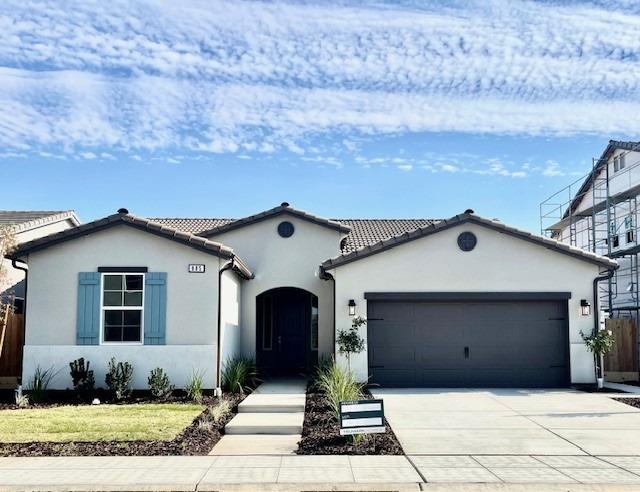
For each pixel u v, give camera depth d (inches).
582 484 310.5
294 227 791.7
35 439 408.8
